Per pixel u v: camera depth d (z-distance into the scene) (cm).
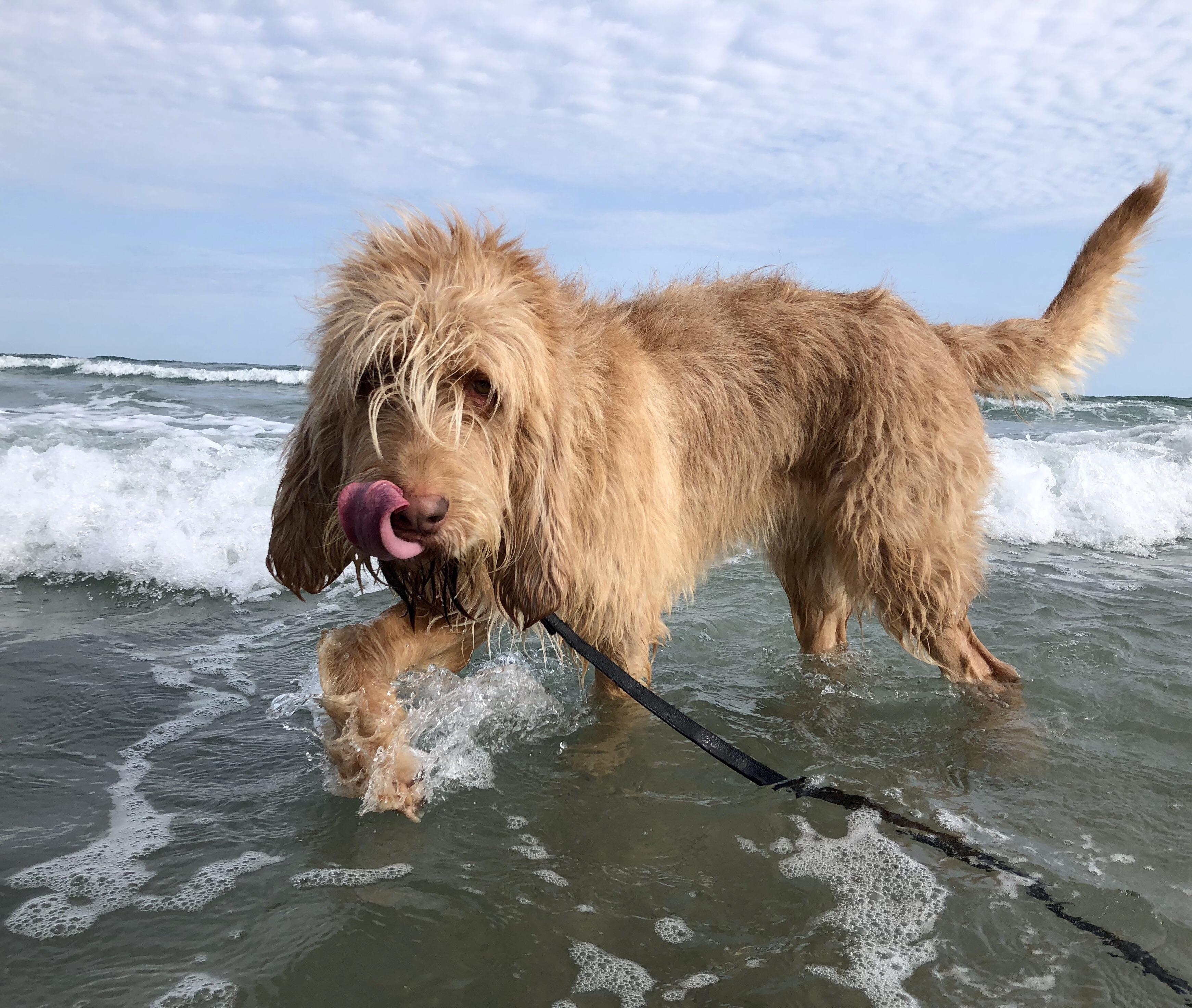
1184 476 246
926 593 112
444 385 77
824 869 75
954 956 65
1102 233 122
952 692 113
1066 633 131
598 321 101
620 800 85
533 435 82
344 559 87
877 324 110
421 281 80
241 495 181
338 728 82
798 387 110
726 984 63
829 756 96
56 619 127
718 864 76
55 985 60
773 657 127
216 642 121
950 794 88
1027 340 121
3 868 71
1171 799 87
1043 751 97
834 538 113
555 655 122
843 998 61
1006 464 245
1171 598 153
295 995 60
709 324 111
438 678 104
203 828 77
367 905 68
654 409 102
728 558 121
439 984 62
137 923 65
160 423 295
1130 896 72
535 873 73
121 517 159
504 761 91
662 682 116
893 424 108
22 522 153
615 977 63
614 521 94
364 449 77
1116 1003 61
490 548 81
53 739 92
